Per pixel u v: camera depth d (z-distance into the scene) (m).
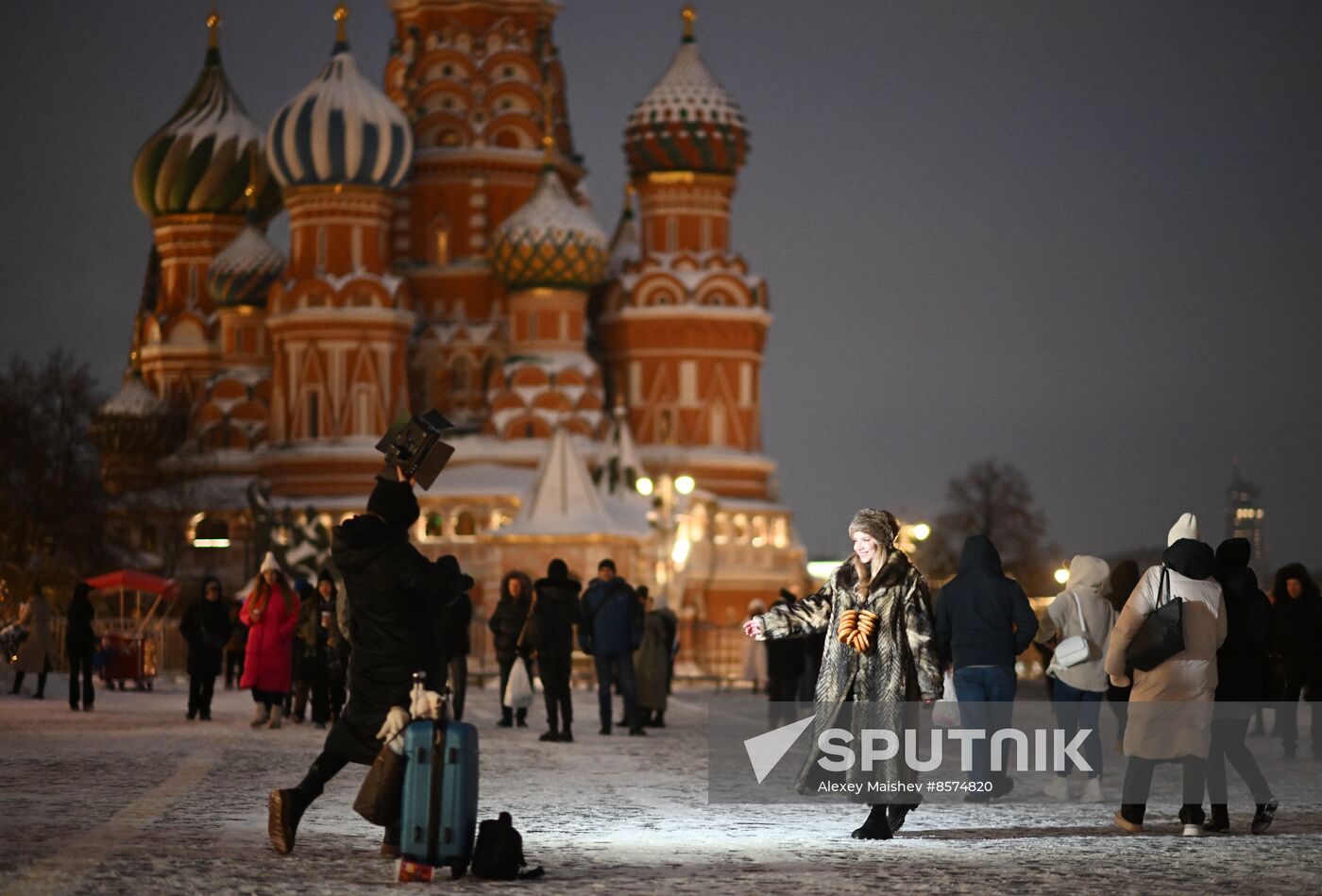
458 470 96.56
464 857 12.51
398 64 106.00
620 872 12.97
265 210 112.12
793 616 15.00
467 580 15.30
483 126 104.06
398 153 97.38
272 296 98.19
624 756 24.97
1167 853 14.30
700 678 65.25
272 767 21.92
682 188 103.12
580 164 107.12
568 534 86.50
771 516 101.94
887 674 14.77
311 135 96.25
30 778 19.84
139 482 102.50
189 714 32.19
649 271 102.44
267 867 13.02
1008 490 102.81
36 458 87.19
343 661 30.27
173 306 110.62
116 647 48.28
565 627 28.33
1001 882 12.59
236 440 102.94
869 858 13.84
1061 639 19.52
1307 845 14.88
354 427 96.12
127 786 19.09
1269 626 16.56
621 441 93.12
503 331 103.38
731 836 15.32
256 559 69.50
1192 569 15.60
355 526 13.36
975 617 18.44
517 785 20.30
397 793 12.63
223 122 110.81
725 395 102.19
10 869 12.62
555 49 107.00
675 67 104.00
